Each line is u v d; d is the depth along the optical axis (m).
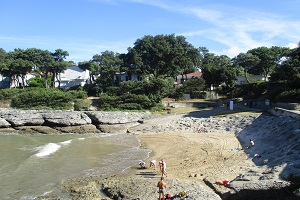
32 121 62.75
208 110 69.81
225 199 22.91
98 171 32.72
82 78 109.94
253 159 33.12
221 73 91.12
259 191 21.86
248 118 53.78
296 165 25.47
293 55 69.75
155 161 33.88
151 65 97.19
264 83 75.00
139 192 25.22
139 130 59.75
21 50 100.25
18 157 38.56
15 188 27.56
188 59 97.56
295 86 61.34
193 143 44.75
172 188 25.19
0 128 61.59
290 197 20.77
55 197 25.50
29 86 98.12
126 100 79.44
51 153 40.88
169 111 72.50
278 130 39.97
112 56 102.69
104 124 63.19
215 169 30.64
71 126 62.66
